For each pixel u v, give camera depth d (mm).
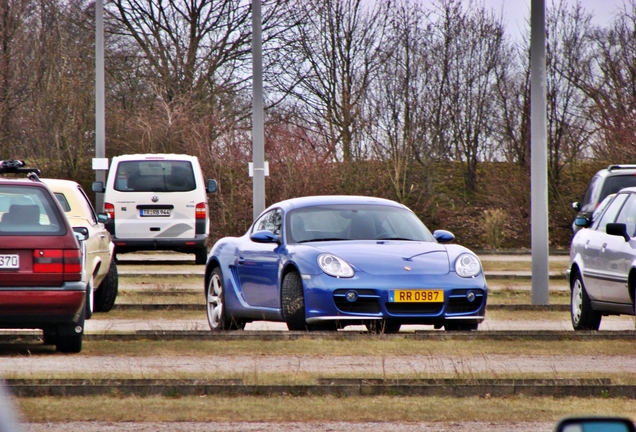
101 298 41969
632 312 33656
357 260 31672
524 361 27906
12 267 27547
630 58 101938
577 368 26625
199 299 47156
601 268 35406
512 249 97062
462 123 110938
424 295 31141
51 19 115875
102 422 19422
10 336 32062
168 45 121750
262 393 22438
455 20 111000
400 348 30000
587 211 58344
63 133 106125
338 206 35281
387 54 108438
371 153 100062
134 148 103688
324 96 113500
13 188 28375
